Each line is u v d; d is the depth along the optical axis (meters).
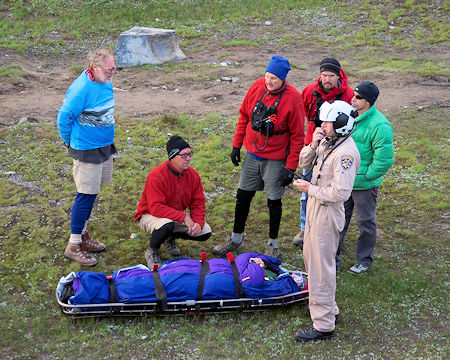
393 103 10.70
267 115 5.24
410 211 6.87
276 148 5.39
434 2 17.03
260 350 4.33
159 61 12.99
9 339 4.29
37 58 13.18
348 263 5.75
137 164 7.66
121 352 4.23
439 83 11.88
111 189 6.94
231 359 4.20
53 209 6.34
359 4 17.33
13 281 5.04
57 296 4.55
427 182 7.60
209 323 4.62
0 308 4.67
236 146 5.77
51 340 4.32
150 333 4.46
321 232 4.21
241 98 10.90
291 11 17.03
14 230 5.87
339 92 5.38
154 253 5.41
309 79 12.20
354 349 4.41
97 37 14.80
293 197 7.20
